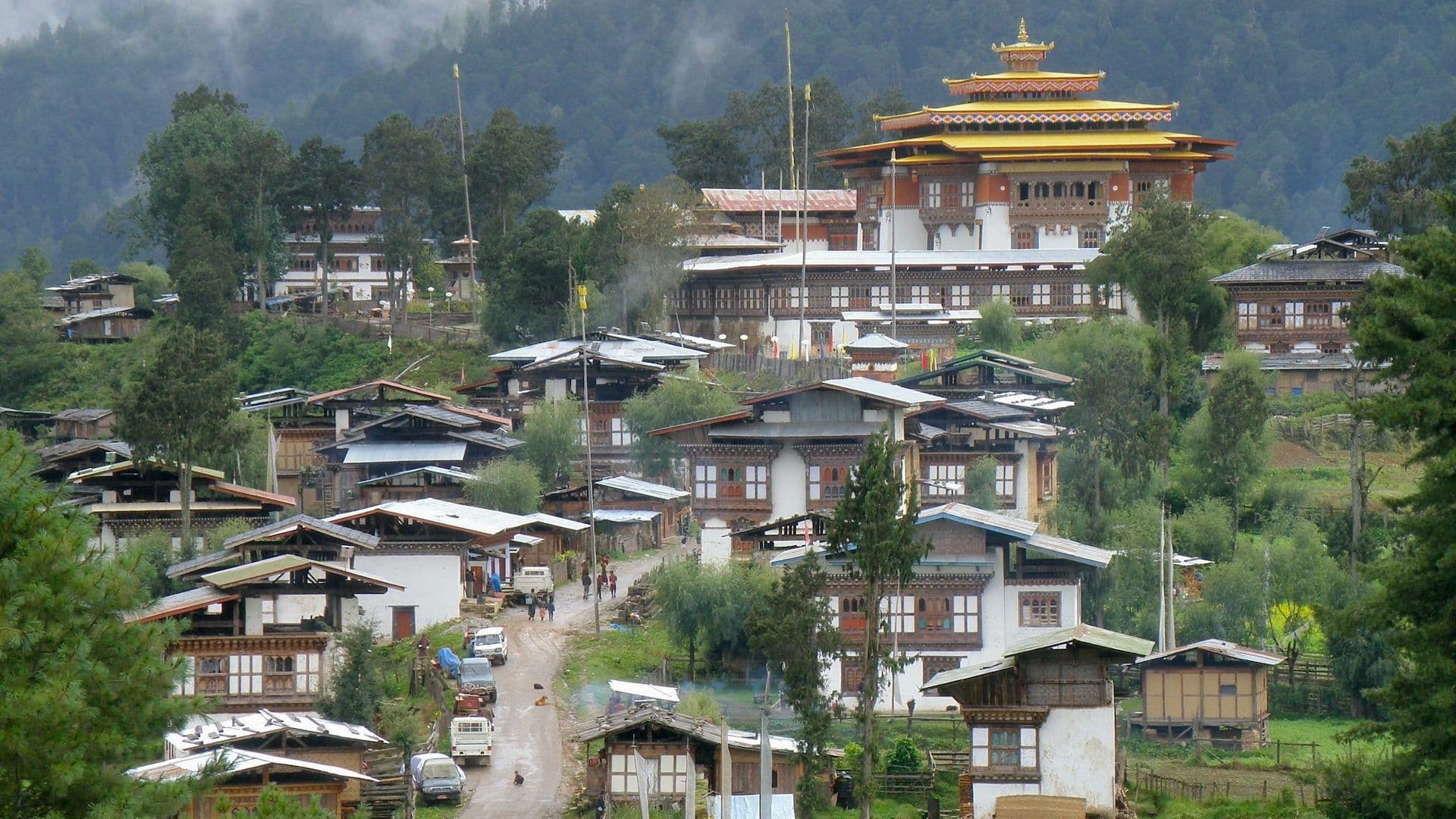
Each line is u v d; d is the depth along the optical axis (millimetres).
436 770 188500
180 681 111375
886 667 188000
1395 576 136250
